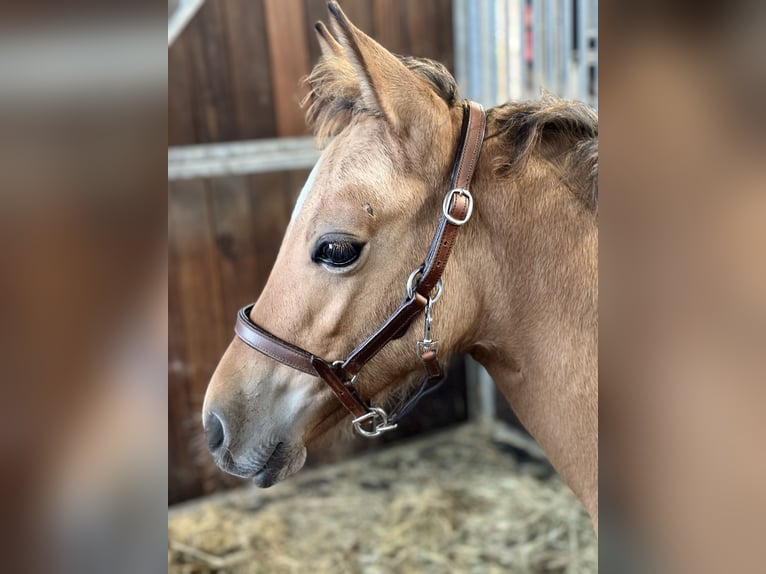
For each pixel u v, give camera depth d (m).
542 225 0.85
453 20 2.30
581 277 0.85
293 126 2.14
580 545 1.90
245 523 2.09
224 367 0.90
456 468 2.35
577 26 1.89
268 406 0.88
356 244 0.80
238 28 2.00
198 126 1.99
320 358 0.85
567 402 0.87
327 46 0.93
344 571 1.84
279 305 0.86
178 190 1.99
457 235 0.84
